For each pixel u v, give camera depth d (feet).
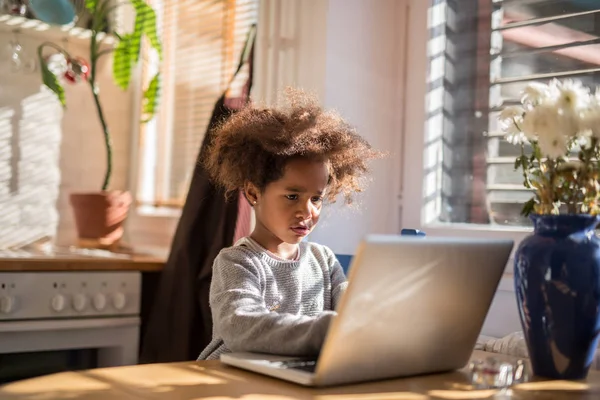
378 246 3.14
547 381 3.82
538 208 4.08
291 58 7.34
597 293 3.82
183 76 9.18
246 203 7.20
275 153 4.77
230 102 7.43
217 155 5.34
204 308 7.23
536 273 3.86
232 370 3.76
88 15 9.36
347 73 7.11
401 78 7.37
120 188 9.87
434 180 7.10
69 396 3.11
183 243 7.34
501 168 6.54
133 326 7.63
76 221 8.81
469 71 6.89
